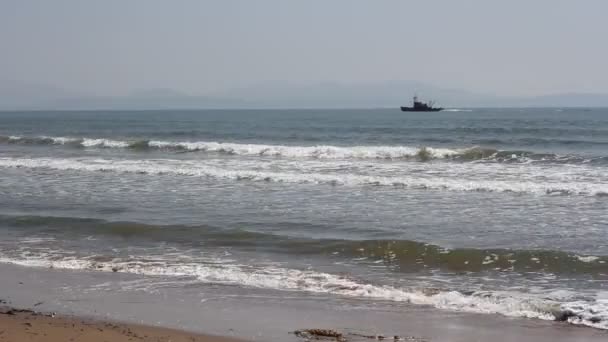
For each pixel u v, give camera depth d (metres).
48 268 12.14
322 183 22.53
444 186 21.52
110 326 8.47
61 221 16.06
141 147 37.41
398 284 10.99
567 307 9.53
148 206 18.25
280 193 20.42
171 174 24.97
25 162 28.58
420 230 15.05
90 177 24.31
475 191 20.80
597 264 11.86
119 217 16.67
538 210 17.50
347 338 8.25
